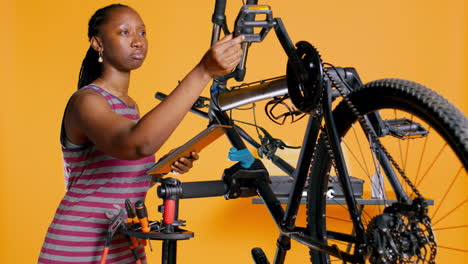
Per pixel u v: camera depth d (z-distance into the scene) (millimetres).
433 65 3318
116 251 1731
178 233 1557
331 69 1531
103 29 1729
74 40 3402
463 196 3277
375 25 3326
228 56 1277
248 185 1728
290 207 1499
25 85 3402
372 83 1285
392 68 3326
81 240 1683
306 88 1366
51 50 3402
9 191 3396
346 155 3268
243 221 3361
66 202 1719
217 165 3336
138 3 3361
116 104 1708
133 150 1318
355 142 3268
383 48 3326
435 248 1098
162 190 1622
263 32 1366
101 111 1477
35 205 3410
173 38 3355
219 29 1669
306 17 3340
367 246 1175
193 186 1659
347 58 3334
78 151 1672
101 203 1694
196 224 3359
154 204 3344
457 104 3311
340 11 3334
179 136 3348
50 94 3408
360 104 1322
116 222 1618
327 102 1315
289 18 3340
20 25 3398
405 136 1398
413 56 3324
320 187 1527
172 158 1556
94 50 1844
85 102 1516
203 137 1490
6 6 3387
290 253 3350
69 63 3404
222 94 1867
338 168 1262
